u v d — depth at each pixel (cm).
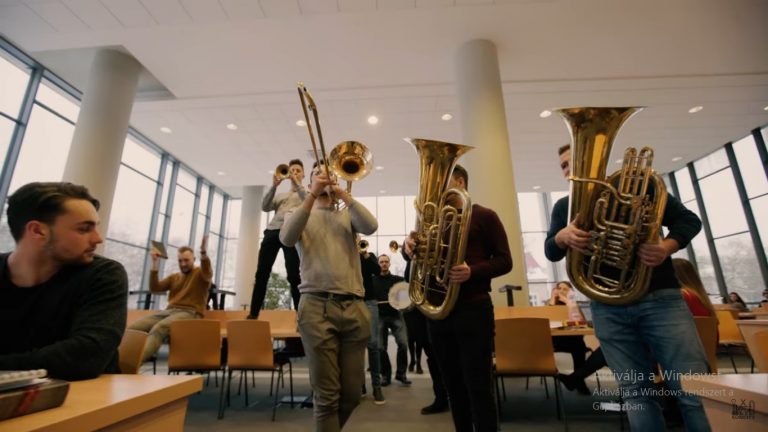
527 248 1059
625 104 575
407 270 284
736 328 355
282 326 374
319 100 561
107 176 432
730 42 448
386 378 362
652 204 120
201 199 969
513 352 226
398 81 518
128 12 390
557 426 230
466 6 390
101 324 80
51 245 84
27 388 46
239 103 572
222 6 384
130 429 55
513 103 571
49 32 418
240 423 247
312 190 150
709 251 785
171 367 260
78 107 573
